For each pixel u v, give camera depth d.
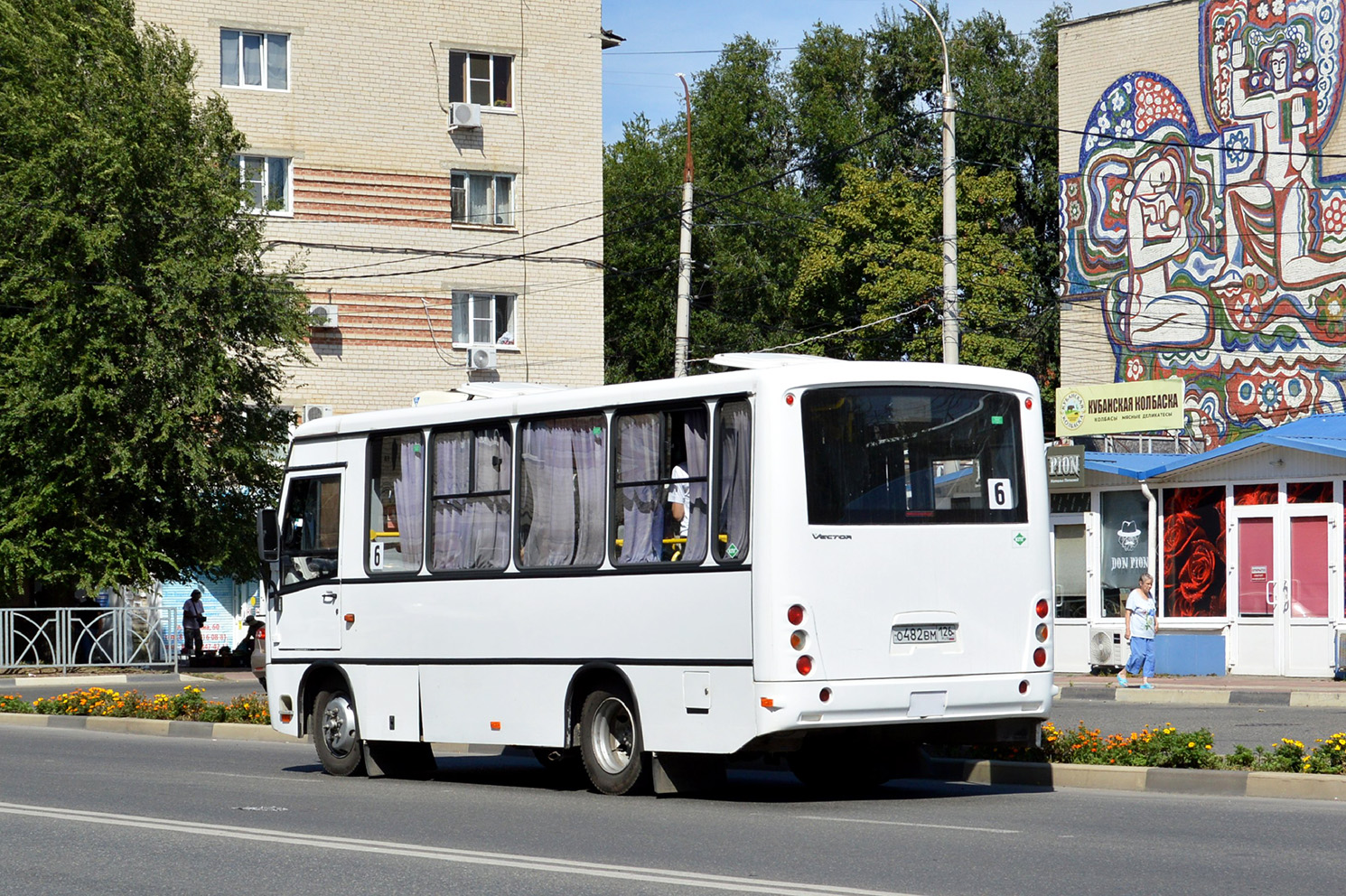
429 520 14.57
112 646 33.75
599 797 12.96
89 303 33.06
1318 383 37.47
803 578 11.78
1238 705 22.28
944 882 8.39
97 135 32.97
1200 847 9.58
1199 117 39.78
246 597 44.88
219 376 34.44
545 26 44.47
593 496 13.17
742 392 12.10
